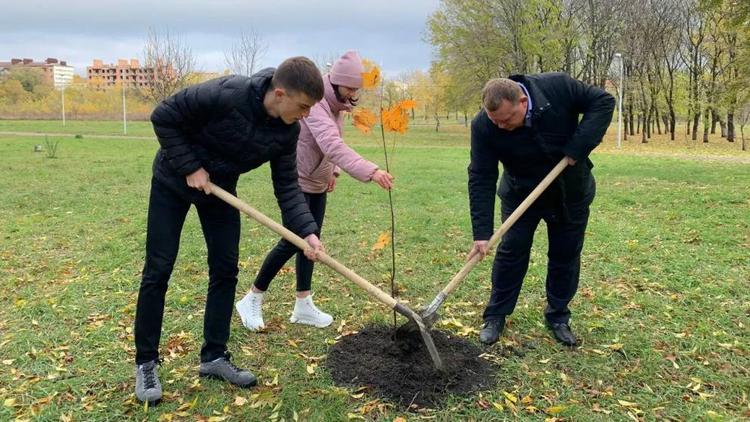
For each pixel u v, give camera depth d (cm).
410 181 1338
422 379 349
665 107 3784
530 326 435
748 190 1102
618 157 2111
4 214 890
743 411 321
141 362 332
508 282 409
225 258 339
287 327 436
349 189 1177
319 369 368
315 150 390
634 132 4434
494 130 364
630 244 669
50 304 483
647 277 547
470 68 3709
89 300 495
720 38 3098
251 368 372
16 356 387
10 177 1333
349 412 320
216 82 297
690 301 483
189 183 307
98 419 315
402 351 377
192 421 314
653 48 3356
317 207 417
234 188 338
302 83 283
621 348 394
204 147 309
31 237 735
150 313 325
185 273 571
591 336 418
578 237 396
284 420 313
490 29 3584
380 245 399
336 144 366
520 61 3528
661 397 336
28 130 3969
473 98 3753
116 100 6588
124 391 343
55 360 383
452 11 3697
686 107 3475
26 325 443
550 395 339
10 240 719
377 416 318
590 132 352
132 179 1338
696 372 363
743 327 429
